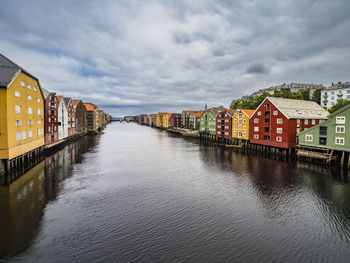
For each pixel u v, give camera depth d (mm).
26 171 30391
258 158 42344
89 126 104125
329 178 27922
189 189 23609
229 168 33688
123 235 14234
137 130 137250
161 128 153500
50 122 47219
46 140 44531
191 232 14805
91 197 20812
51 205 18766
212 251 12750
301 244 13656
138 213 17547
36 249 12523
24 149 31859
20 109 30328
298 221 16625
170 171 31625
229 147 58969
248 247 13227
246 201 20391
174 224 15859
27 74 32406
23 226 15109
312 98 96312
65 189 22953
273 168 33656
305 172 31062
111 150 51656
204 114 83250
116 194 21750
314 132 38531
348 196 21734
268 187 24406
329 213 18016
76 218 16469
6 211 17469
